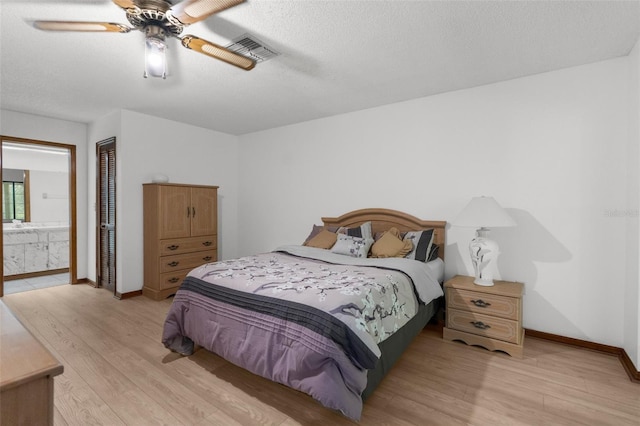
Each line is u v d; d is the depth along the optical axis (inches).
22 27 81.7
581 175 103.4
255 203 201.6
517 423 67.0
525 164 113.0
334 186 164.2
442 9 74.2
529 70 107.6
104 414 69.4
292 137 181.3
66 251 213.9
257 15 76.7
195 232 168.1
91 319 126.9
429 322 123.7
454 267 128.3
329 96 134.4
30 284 181.3
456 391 78.5
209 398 75.5
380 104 145.1
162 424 66.5
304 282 85.4
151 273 156.9
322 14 76.4
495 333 100.3
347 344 63.7
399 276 96.2
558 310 107.4
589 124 102.2
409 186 139.5
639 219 84.7
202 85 122.3
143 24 68.4
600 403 73.8
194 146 185.8
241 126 186.5
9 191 209.0
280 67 106.0
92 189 179.3
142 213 162.1
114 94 132.4
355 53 96.1
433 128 132.7
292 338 67.5
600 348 100.3
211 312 85.6
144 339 108.3
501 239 116.9
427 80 116.7
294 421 67.6
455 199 127.7
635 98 88.9
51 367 31.0
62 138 173.2
